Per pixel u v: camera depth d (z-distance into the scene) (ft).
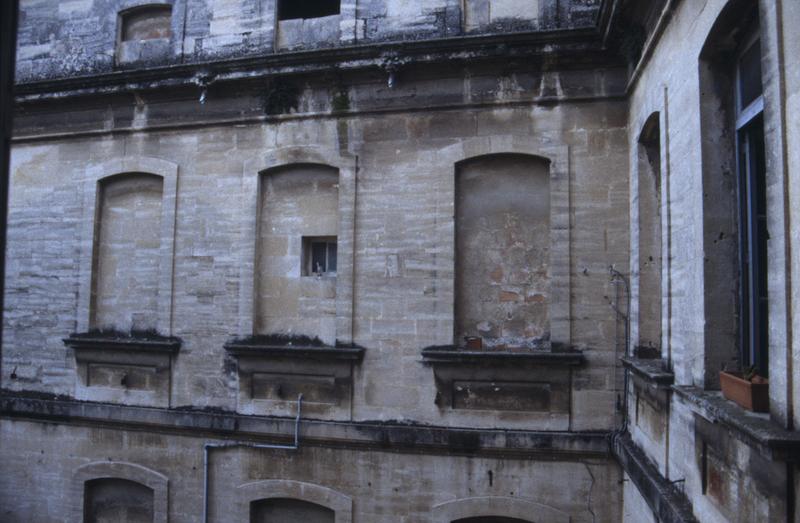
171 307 34.30
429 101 31.50
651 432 23.57
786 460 11.99
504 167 31.07
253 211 33.50
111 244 36.58
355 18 32.86
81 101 36.68
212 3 35.40
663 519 19.79
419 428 30.19
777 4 13.30
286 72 32.58
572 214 29.66
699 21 18.56
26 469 36.29
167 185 34.94
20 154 38.40
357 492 30.99
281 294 33.22
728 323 17.85
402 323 30.99
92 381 35.96
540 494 29.12
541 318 30.17
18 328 37.50
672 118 21.58
